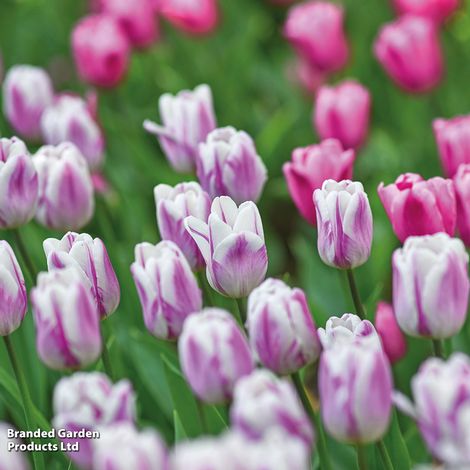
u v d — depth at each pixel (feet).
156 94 11.36
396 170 9.16
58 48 12.95
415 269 6.55
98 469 6.06
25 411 6.94
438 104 10.41
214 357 6.32
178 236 6.97
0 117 10.43
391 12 12.42
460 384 6.11
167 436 7.60
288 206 10.13
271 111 11.49
